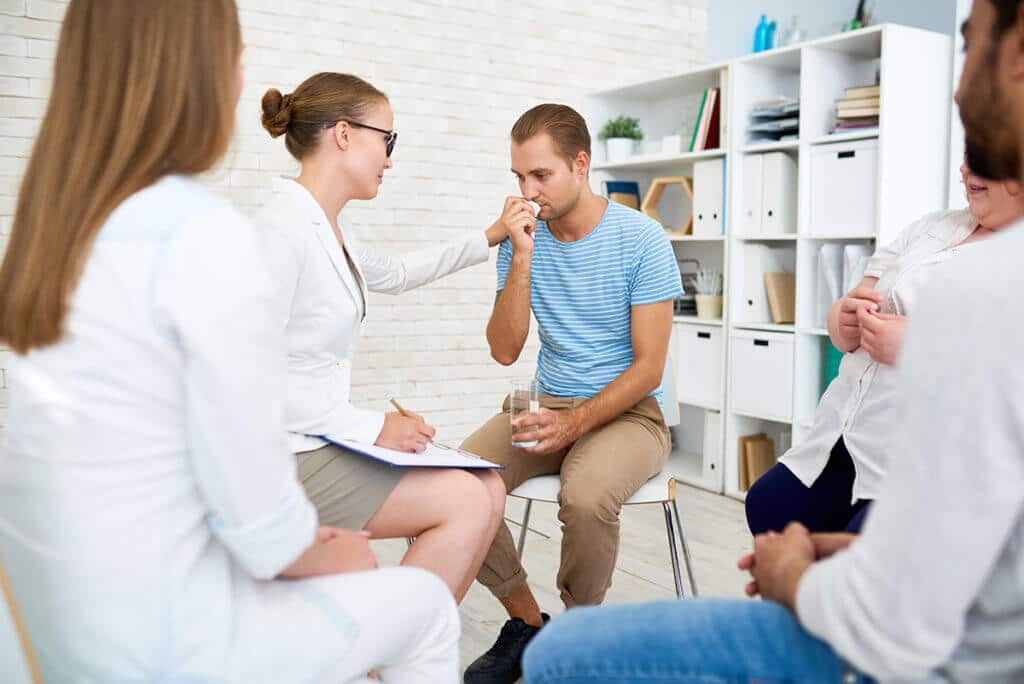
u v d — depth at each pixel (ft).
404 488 5.23
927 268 5.36
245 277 3.15
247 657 3.30
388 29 12.06
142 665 3.12
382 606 3.72
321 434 5.33
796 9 14.60
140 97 3.21
